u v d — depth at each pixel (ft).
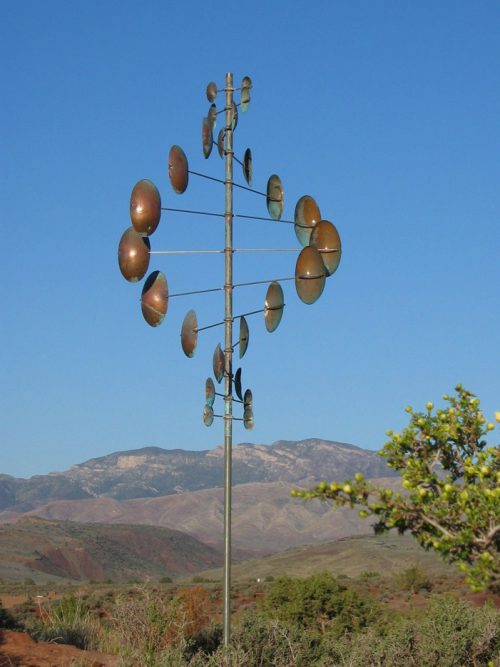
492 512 23.39
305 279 44.65
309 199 47.83
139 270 45.88
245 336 45.65
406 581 153.38
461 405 27.71
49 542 521.24
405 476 25.53
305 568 309.01
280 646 52.60
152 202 44.78
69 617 56.80
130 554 581.53
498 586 23.53
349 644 56.65
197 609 72.13
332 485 25.05
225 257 46.21
